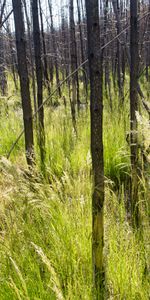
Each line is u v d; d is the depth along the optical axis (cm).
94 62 144
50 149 447
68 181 275
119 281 192
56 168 401
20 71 327
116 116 494
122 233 224
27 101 337
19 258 215
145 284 193
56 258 219
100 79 147
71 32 570
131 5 250
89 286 193
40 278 192
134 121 272
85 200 264
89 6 138
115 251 214
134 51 261
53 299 183
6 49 1144
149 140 243
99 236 175
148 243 214
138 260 206
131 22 254
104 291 186
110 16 680
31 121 346
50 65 1110
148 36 749
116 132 432
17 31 310
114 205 257
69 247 222
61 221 246
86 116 579
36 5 362
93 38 141
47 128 531
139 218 250
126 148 383
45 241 240
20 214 260
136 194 275
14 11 306
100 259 180
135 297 189
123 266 195
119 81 671
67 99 870
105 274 187
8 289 194
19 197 270
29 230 244
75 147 443
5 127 633
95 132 155
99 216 171
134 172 272
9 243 230
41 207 260
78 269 207
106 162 379
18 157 493
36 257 222
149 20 666
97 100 149
